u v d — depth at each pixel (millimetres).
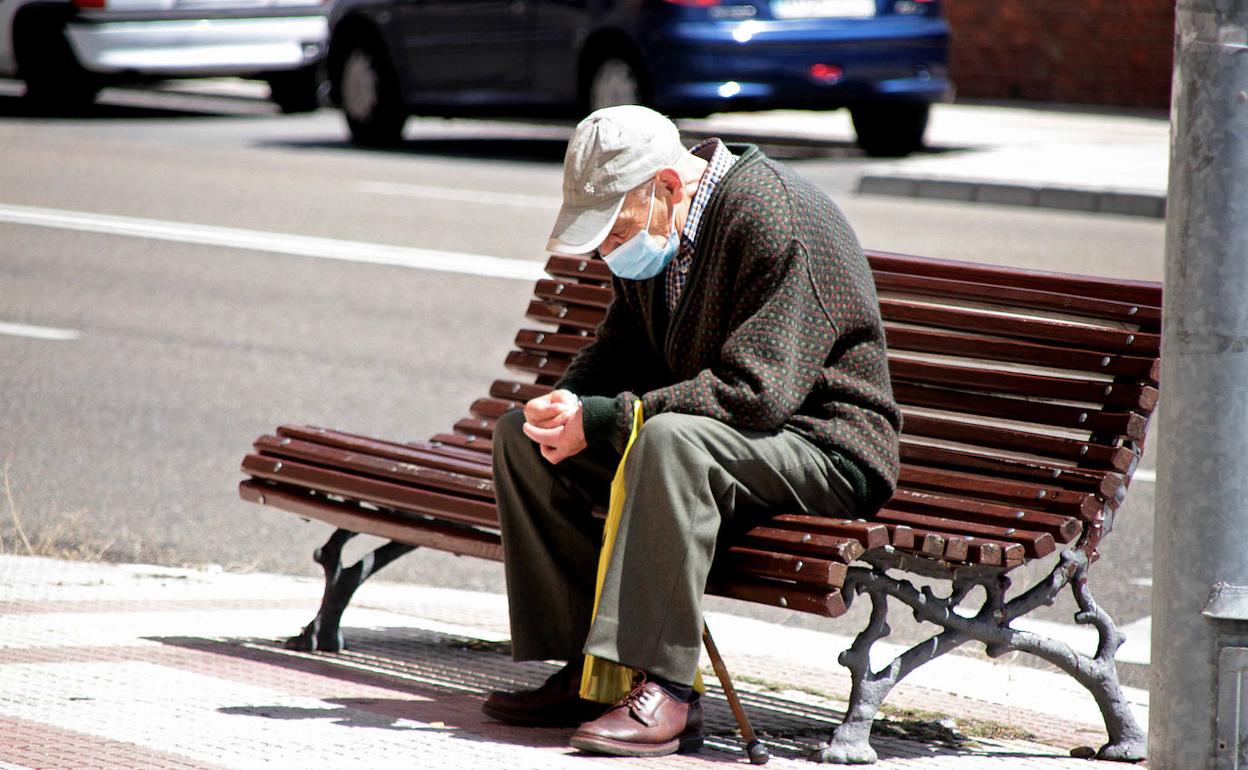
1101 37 84000
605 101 56344
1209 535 11602
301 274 41500
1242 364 11445
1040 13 85500
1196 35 11344
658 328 14500
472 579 21734
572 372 15211
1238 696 11664
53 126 71000
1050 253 43438
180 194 53500
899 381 16188
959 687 16781
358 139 65875
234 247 44812
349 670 16203
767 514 13844
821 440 13836
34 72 71312
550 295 18672
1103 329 15336
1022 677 17359
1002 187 53062
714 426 13352
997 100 86875
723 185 13984
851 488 13930
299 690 15258
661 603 13219
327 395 30672
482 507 15086
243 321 36562
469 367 32906
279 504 17078
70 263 42562
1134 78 83375
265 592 19812
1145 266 41812
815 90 54688
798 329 13578
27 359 32969
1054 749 14594
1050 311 15898
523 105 59312
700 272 14031
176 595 19266
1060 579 14266
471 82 60969
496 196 53719
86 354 33469
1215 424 11516
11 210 50000
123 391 30734
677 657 13297
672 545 13156
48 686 14883
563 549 14555
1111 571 22016
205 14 70500
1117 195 51375
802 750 14023
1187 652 11758
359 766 12906
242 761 12906
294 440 17234
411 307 38062
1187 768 11820
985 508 14453
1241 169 11320
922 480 15406
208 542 22578
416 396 30719
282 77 74938
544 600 14688
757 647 18094
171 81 89125
